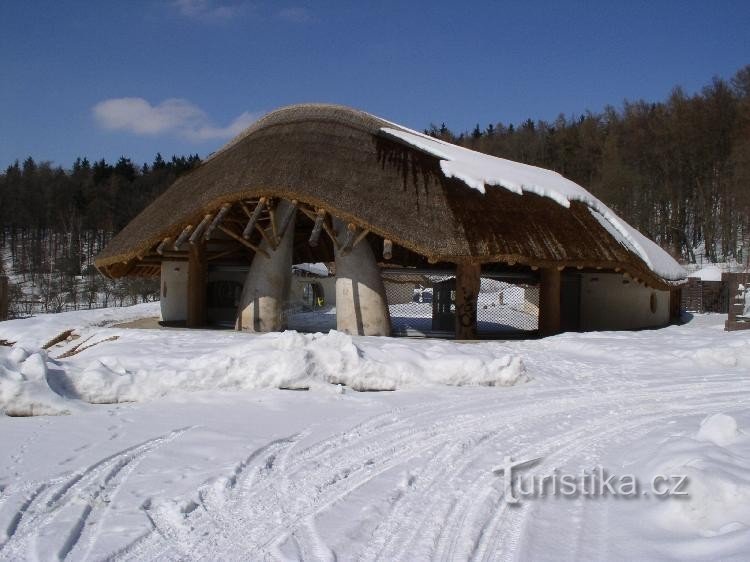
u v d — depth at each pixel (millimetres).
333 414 9789
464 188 22078
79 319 25391
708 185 66750
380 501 6312
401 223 19703
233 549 5191
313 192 19656
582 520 5883
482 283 36625
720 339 17328
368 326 20812
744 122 64562
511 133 97875
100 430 8719
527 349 16594
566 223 22516
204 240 21375
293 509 6078
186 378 11008
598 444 8375
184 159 109688
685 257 65438
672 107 74875
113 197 89812
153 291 63219
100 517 5789
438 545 5336
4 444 8016
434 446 8242
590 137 82812
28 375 10070
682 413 10000
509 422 9469
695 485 5645
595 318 26266
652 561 4926
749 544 4691
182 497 6258
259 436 8516
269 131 23734
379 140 23641
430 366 12172
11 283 61719
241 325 21500
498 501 6352
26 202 87500
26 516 5762
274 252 21719
